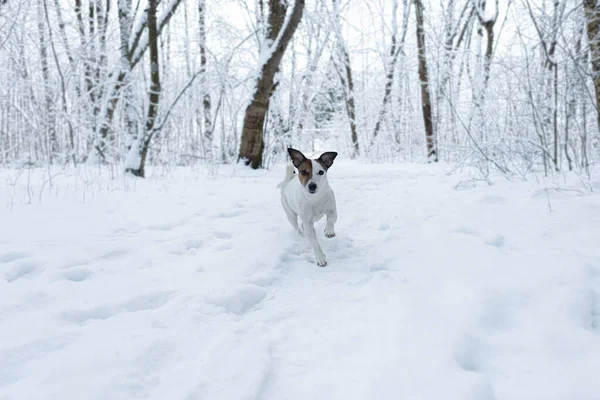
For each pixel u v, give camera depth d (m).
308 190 3.73
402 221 4.89
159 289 2.97
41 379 1.88
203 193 6.81
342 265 3.68
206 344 2.27
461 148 8.12
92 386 1.84
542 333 2.28
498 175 7.36
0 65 11.59
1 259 3.45
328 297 2.99
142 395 1.83
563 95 7.05
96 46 11.96
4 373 1.95
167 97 12.34
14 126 13.06
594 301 2.61
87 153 11.88
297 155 4.23
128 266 3.47
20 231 4.27
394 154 15.62
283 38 9.88
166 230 4.61
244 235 4.43
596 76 6.40
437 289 2.97
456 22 15.34
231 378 1.94
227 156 12.27
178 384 1.91
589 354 2.09
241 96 12.37
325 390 1.91
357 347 2.27
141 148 8.88
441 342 2.19
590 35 6.46
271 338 2.39
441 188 6.80
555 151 6.61
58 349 2.17
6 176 8.05
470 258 3.49
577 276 2.87
